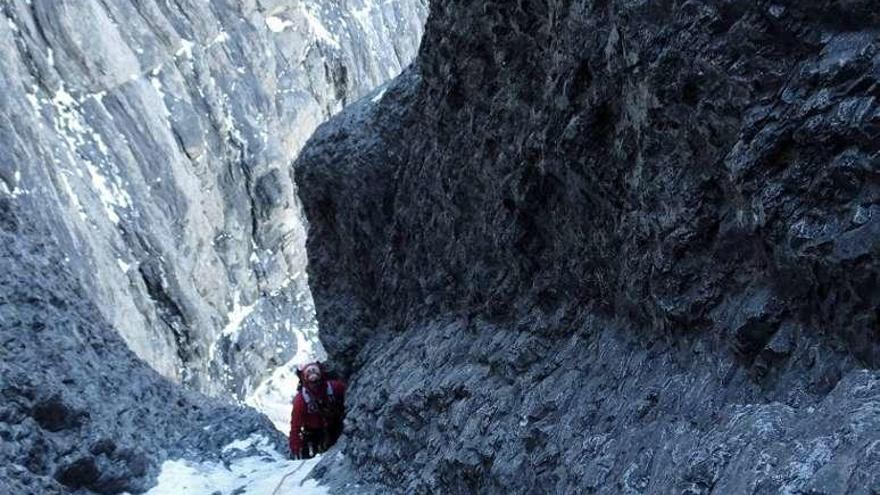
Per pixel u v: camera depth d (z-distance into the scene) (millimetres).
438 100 8484
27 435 7766
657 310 4961
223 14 27578
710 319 4512
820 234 3625
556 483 4996
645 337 5207
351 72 33031
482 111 7488
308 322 27766
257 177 26953
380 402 8273
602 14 5348
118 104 22609
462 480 6086
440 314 8633
